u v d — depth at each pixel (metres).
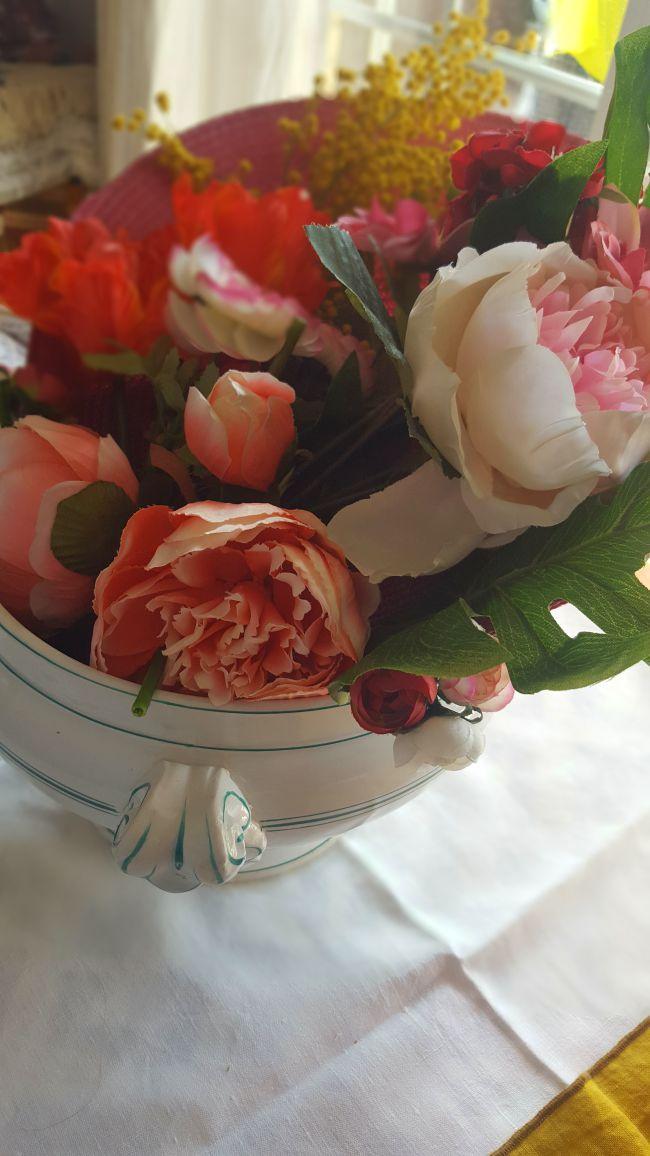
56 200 2.18
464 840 0.58
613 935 0.55
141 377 0.50
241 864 0.45
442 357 0.39
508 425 0.37
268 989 0.51
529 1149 0.45
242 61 1.80
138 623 0.42
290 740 0.44
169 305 0.56
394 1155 0.46
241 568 0.41
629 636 0.38
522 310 0.37
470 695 0.43
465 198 0.46
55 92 2.11
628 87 0.44
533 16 1.20
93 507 0.42
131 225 1.00
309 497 0.46
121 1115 0.46
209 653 0.41
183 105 1.88
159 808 0.43
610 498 0.41
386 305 0.46
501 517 0.38
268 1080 0.48
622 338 0.41
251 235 0.64
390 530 0.40
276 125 0.99
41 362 0.62
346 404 0.45
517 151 0.44
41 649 0.44
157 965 0.51
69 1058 0.48
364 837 0.58
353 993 0.51
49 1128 0.45
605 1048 0.50
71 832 0.56
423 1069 0.49
